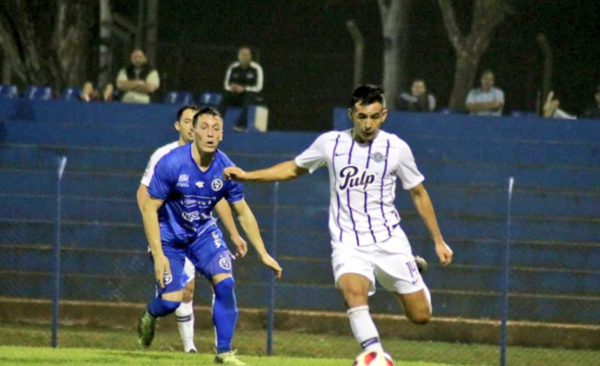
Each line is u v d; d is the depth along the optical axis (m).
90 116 46.12
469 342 38.75
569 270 40.19
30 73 59.25
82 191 42.84
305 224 41.41
